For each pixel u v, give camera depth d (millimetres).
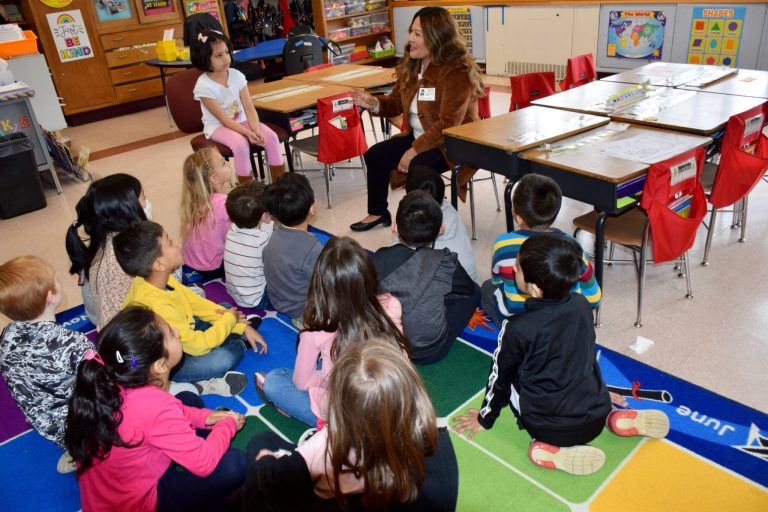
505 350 1641
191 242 2984
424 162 3314
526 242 1645
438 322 2199
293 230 2402
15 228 4105
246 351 2508
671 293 2682
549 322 1592
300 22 7855
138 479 1539
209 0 7395
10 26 5301
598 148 2494
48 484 1954
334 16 7906
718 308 2537
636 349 2318
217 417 1886
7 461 2062
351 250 1663
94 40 6824
